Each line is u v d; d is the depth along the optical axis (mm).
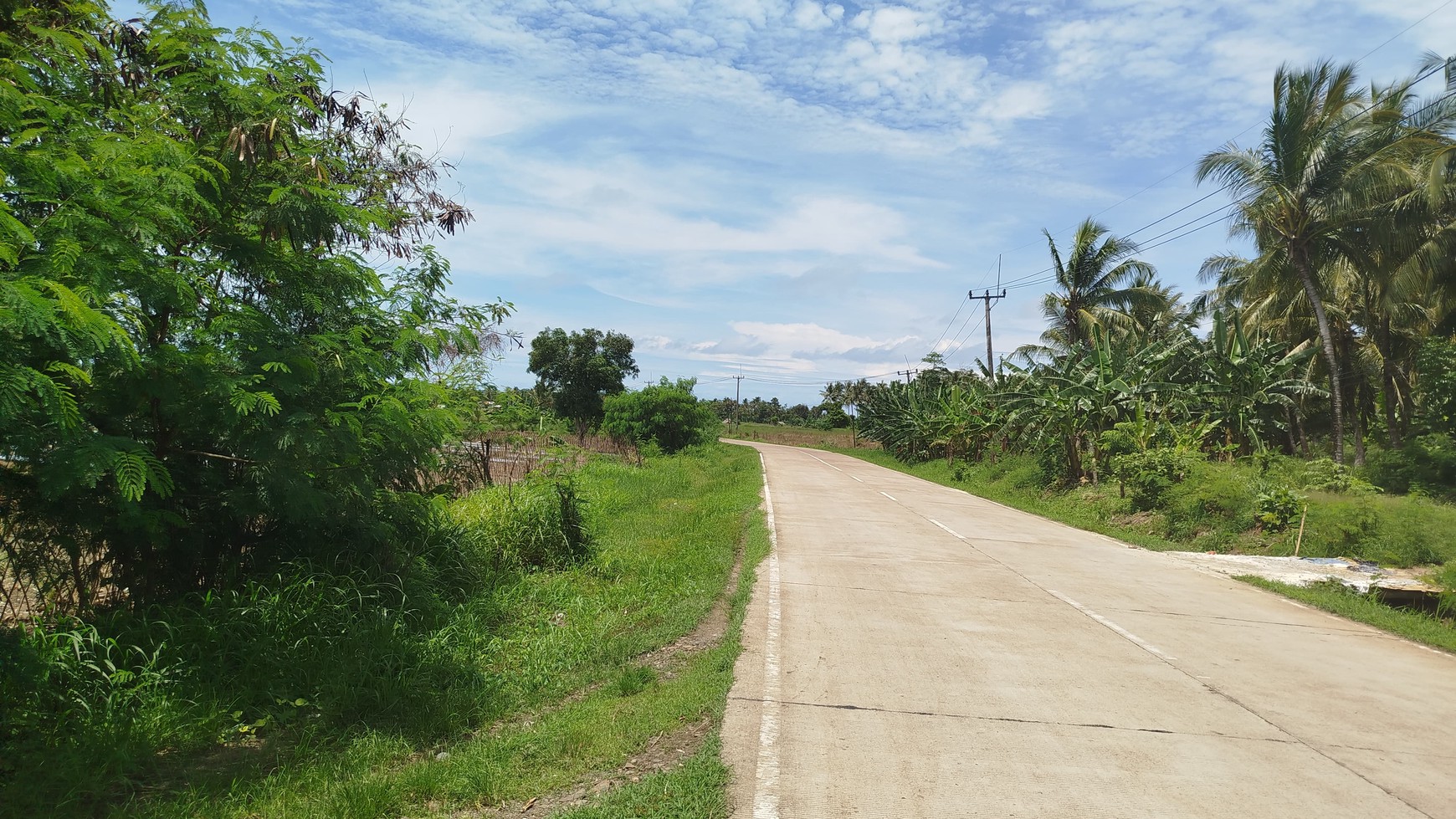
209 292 4828
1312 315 24031
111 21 4992
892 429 44156
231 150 4730
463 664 5523
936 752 4285
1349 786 4031
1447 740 4742
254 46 5180
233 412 4457
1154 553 12312
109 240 3797
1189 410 20078
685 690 5141
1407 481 17094
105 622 4633
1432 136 17266
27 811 3273
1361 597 9008
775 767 4031
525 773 3945
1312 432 26828
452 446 8367
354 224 5270
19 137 3771
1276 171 18594
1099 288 30828
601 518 12797
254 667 4766
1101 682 5637
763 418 123062
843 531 13203
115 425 4492
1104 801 3777
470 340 6695
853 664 5832
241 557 5719
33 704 3916
